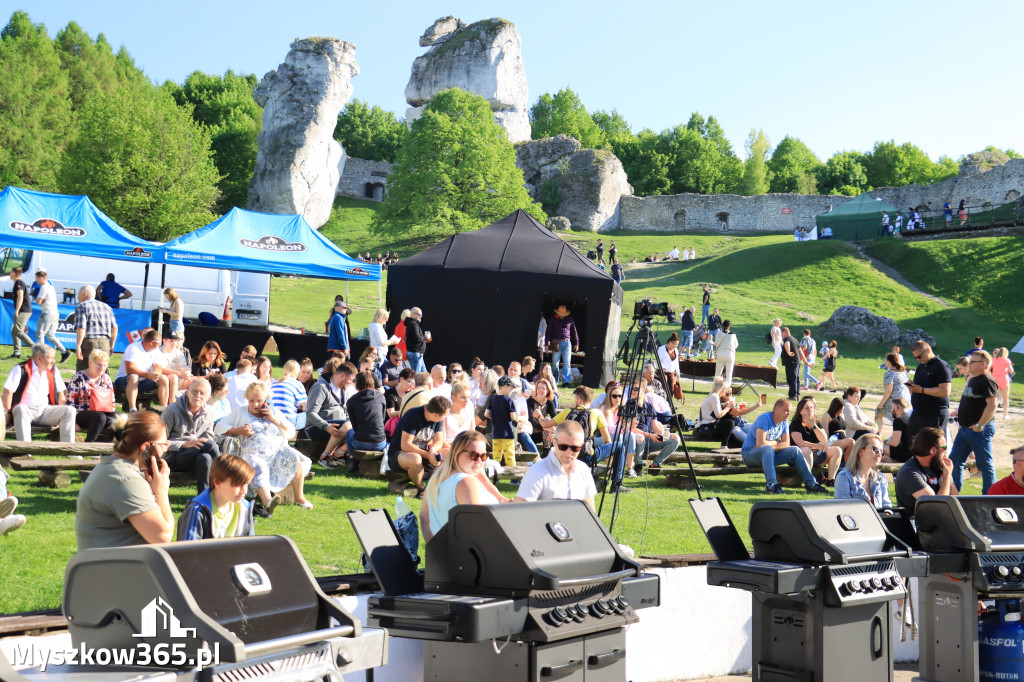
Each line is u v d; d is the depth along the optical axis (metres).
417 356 17.22
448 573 4.05
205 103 101.06
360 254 67.25
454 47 94.25
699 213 80.62
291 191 80.25
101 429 9.15
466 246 20.14
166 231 56.44
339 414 10.52
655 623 5.72
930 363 10.80
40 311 16.41
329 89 82.31
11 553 6.02
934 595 5.39
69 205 17.61
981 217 57.78
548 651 3.92
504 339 19.34
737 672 6.11
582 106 117.38
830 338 35.06
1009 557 5.20
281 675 2.91
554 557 3.89
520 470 9.72
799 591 4.53
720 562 4.84
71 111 74.88
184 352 13.05
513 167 73.31
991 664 5.31
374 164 91.94
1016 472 6.70
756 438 11.23
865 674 4.80
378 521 4.31
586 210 80.50
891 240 53.34
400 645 4.71
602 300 19.27
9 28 87.81
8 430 8.72
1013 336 38.44
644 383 11.21
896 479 7.16
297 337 20.00
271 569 3.11
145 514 4.15
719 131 118.62
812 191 113.19
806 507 4.78
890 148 114.69
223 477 4.60
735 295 44.59
